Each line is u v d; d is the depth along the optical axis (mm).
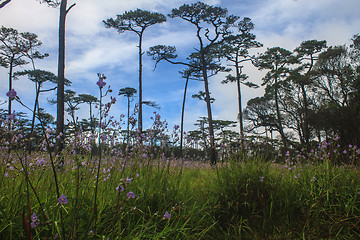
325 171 4215
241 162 4254
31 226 1570
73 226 1856
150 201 2994
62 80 8016
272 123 30172
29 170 2740
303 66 29297
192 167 7828
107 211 2564
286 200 3592
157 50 22375
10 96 1458
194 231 2977
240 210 3551
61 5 8438
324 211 3490
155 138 4207
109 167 3568
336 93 22531
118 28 21531
